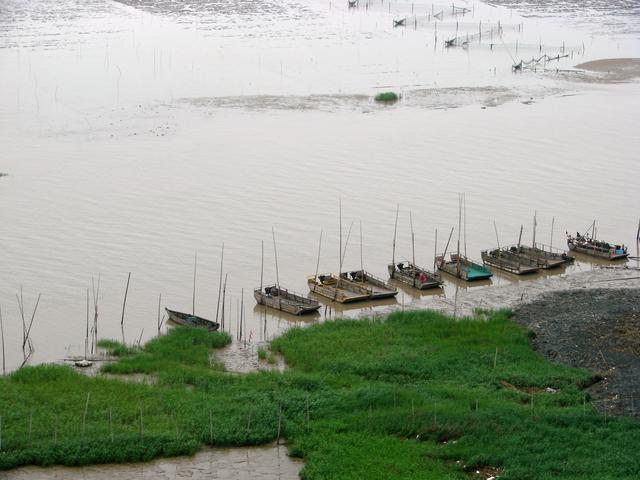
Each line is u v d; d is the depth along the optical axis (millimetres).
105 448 53875
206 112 127750
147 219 91375
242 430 56250
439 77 149750
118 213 92625
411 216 94312
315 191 100062
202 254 84438
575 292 78562
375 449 54281
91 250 84250
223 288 78438
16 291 76625
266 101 133500
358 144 116125
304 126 123125
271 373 64250
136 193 98125
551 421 56750
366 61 157625
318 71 149875
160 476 52312
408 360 65688
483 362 65625
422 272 81938
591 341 67875
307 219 92750
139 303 75750
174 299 76812
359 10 199375
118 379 62938
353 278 80875
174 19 185750
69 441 54250
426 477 51156
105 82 139625
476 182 103938
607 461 51656
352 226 91562
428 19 191625
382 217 93875
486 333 69875
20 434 54719
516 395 60469
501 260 85188
